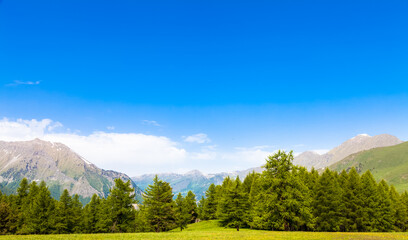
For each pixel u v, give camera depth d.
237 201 63.72
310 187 58.28
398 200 66.69
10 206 65.56
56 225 59.03
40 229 56.97
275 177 44.06
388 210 58.34
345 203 55.69
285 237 30.98
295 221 43.38
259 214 45.47
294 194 42.97
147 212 55.09
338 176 65.75
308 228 51.91
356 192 56.50
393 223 58.47
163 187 57.62
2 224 57.50
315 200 53.59
